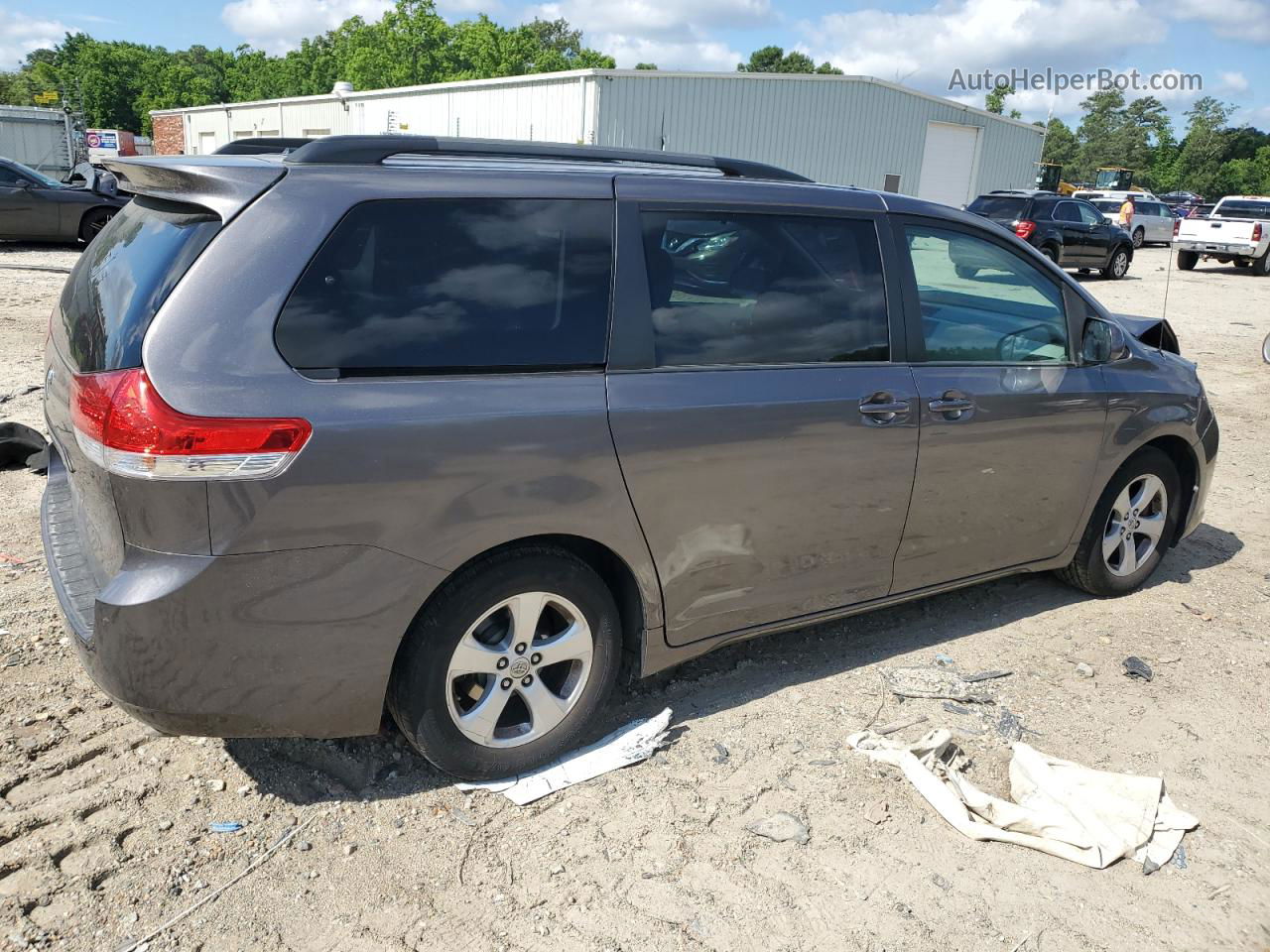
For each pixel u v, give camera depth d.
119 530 2.47
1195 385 4.75
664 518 3.09
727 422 3.14
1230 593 4.94
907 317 3.65
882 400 3.51
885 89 31.59
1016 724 3.61
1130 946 2.61
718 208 3.24
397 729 3.31
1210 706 3.82
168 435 2.37
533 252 2.89
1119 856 2.91
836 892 2.72
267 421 2.44
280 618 2.55
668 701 3.64
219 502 2.43
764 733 3.46
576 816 2.96
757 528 3.32
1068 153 114.44
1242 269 27.73
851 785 3.19
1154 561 4.86
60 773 2.98
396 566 2.65
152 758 3.09
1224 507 6.38
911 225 3.73
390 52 77.12
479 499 2.72
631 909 2.62
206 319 2.45
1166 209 36.22
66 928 2.42
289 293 2.53
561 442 2.84
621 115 26.38
